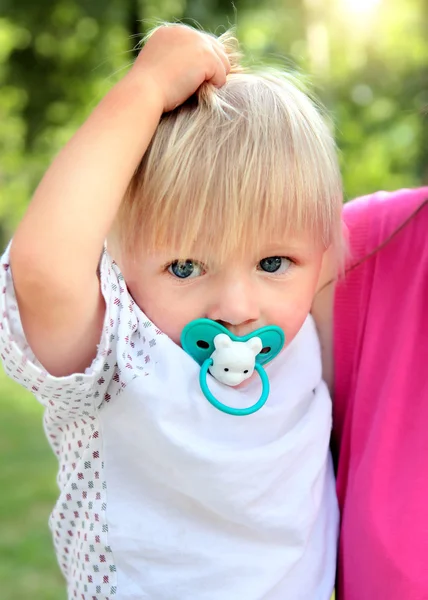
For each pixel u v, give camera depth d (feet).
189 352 3.60
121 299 3.52
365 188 22.33
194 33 3.65
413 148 21.36
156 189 3.47
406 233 4.02
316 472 3.77
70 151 3.29
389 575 3.52
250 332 3.60
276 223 3.51
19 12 22.85
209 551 3.59
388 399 3.76
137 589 3.60
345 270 4.10
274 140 3.55
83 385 3.29
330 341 4.23
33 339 3.26
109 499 3.63
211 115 3.57
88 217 3.20
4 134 31.09
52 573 9.42
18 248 3.15
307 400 3.91
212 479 3.51
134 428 3.52
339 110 23.08
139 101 3.40
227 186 3.43
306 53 24.25
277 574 3.61
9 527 10.63
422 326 3.82
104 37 24.00
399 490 3.61
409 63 24.36
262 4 22.63
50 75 25.25
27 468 13.16
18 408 17.75
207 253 3.47
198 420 3.54
